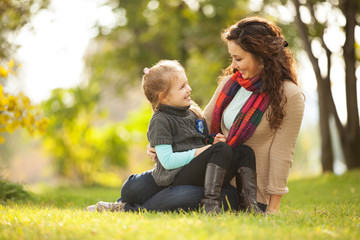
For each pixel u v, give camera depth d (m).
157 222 2.78
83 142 15.31
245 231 2.60
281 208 4.95
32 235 2.60
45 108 14.98
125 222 2.79
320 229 2.79
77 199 5.88
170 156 3.35
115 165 15.76
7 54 7.93
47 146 15.39
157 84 3.46
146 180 3.60
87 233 2.62
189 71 14.94
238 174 3.42
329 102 11.09
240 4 15.41
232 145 3.53
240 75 3.71
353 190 7.00
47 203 5.34
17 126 5.90
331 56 10.91
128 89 17.73
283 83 3.56
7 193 5.38
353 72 10.74
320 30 10.61
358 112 10.93
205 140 3.66
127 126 15.78
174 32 15.73
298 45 12.51
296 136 3.57
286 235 2.59
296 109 3.51
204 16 15.62
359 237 2.67
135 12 16.00
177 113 3.48
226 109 3.77
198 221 2.77
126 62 16.83
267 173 3.63
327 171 11.11
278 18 12.10
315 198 6.29
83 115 15.45
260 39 3.44
